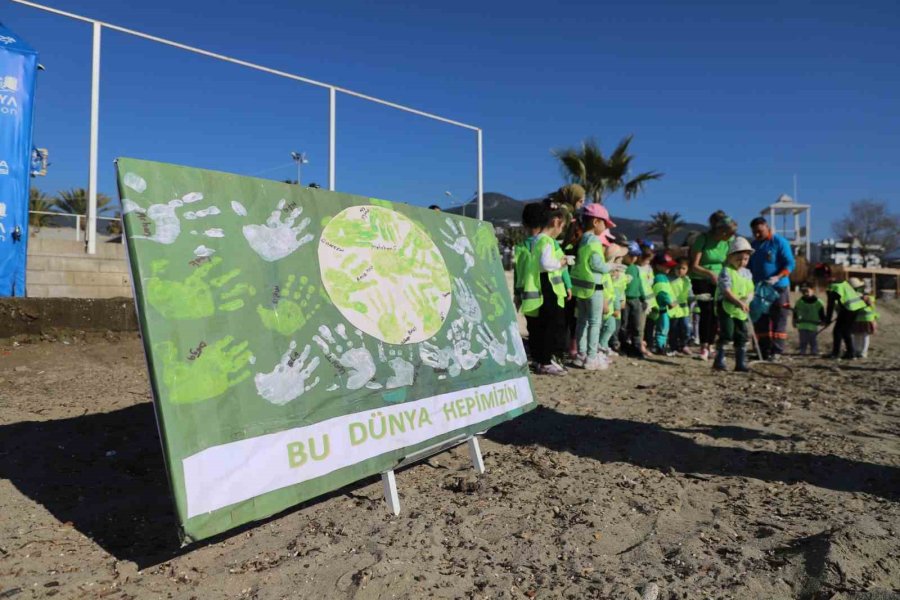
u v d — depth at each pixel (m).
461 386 3.24
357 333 2.76
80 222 10.41
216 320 2.24
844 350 10.82
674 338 9.18
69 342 6.28
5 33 6.15
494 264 3.96
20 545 2.32
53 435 3.63
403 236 3.25
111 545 2.37
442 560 2.30
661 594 2.06
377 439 2.66
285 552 2.34
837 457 3.68
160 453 3.46
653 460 3.65
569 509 2.85
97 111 6.75
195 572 2.17
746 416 4.78
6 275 6.16
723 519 2.76
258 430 2.24
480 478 3.28
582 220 7.10
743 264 7.32
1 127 6.04
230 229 2.42
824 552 2.29
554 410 4.89
